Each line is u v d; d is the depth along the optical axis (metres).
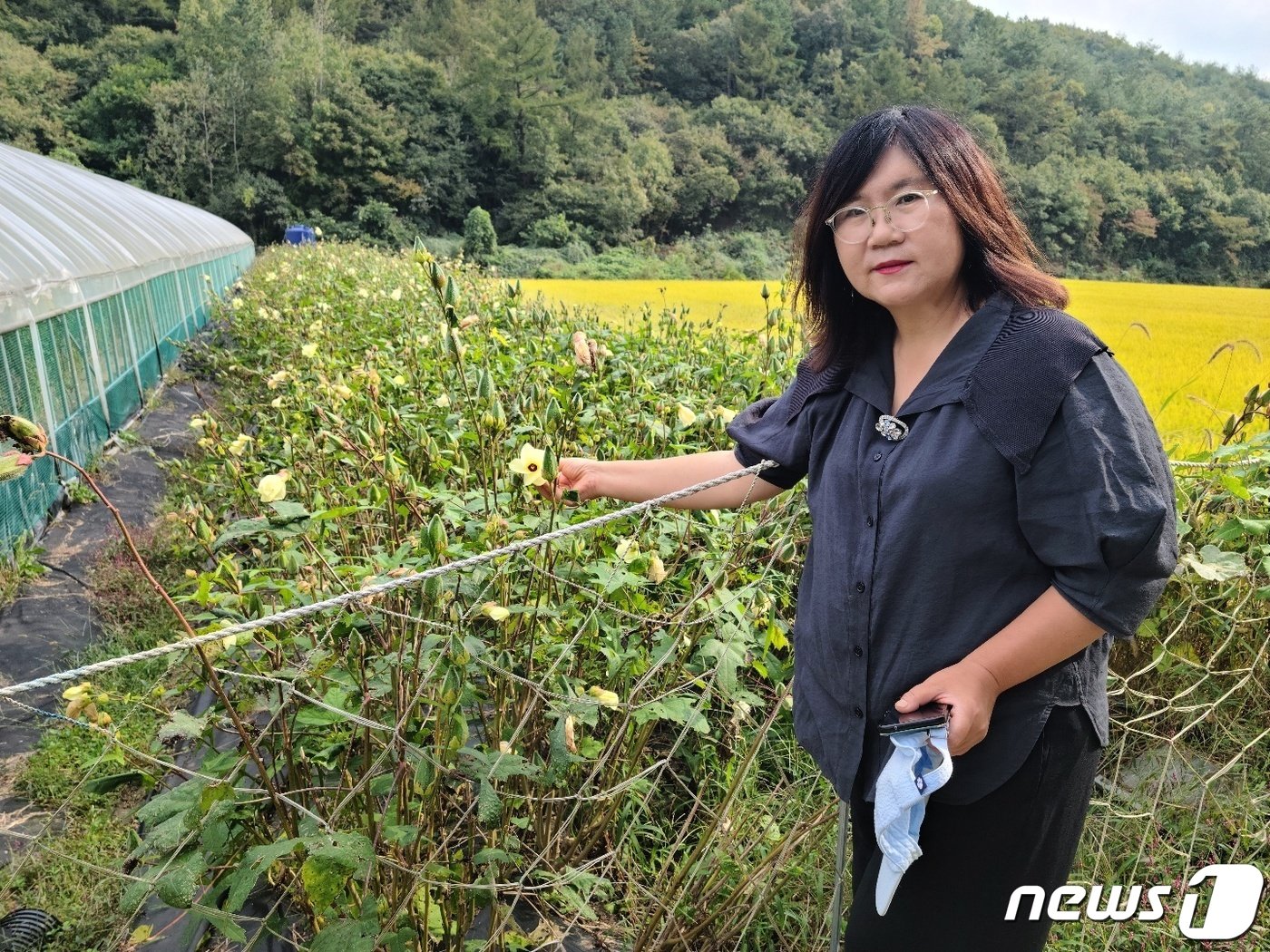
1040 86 53.53
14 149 11.49
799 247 1.46
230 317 9.70
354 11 69.56
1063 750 1.28
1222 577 2.24
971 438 1.22
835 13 77.50
